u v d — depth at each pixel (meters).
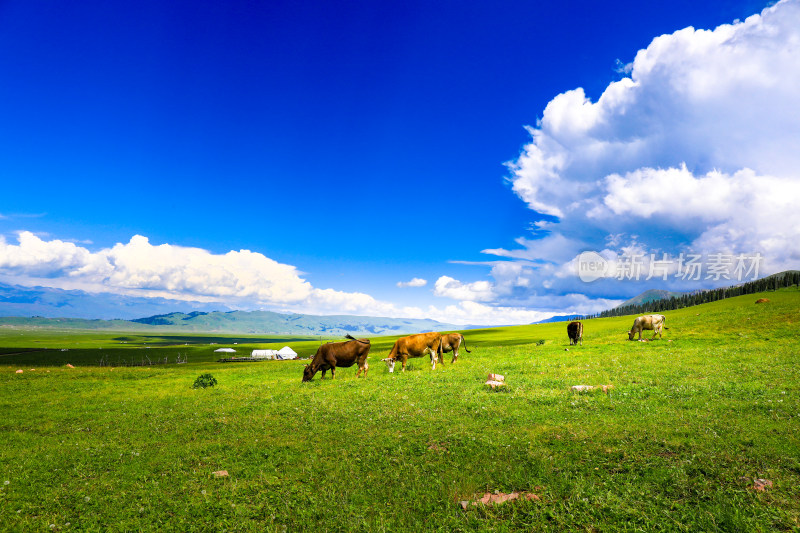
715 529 6.23
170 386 28.72
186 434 14.46
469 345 70.88
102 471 10.91
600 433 11.20
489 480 8.84
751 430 10.42
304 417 15.73
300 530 7.52
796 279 123.56
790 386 14.95
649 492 7.57
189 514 8.23
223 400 21.09
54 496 9.23
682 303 172.62
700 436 10.26
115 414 18.83
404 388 20.31
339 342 26.67
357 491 8.83
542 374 22.20
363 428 13.63
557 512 7.30
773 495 7.03
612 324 87.31
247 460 11.28
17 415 19.08
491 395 17.34
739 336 33.00
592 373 21.28
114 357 152.25
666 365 21.97
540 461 9.45
